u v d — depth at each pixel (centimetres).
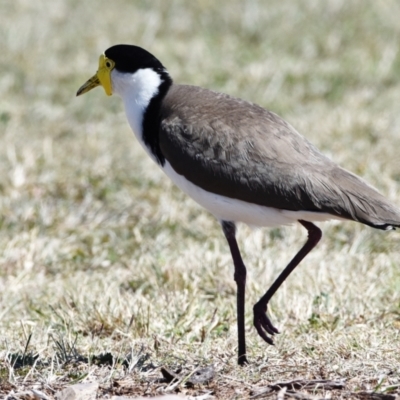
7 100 1873
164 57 2055
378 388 798
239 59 2047
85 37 2161
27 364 895
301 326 1011
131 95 991
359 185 888
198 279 1157
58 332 994
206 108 933
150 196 1463
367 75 1942
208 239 1316
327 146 1590
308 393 796
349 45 2095
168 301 1073
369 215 870
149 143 973
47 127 1752
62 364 887
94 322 1031
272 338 974
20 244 1309
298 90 1884
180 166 920
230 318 1048
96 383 818
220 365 893
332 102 1834
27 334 1005
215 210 925
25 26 2181
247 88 1898
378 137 1630
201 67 2005
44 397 798
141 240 1338
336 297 1077
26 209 1412
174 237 1345
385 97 1833
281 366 877
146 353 933
